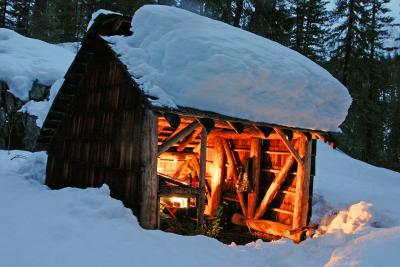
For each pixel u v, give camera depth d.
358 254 4.92
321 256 6.28
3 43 21.62
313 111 8.65
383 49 30.30
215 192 11.23
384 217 7.55
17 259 4.12
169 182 8.87
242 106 7.28
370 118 26.61
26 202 6.50
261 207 10.08
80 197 6.54
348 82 25.95
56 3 33.88
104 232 5.23
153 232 5.74
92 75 8.66
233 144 11.40
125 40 7.82
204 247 5.67
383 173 19.73
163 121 8.92
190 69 6.75
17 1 36.69
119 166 7.24
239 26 20.06
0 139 17.08
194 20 8.24
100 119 8.14
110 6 25.28
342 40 26.14
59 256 4.29
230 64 7.16
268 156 10.45
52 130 10.81
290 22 22.55
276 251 6.69
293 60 9.11
